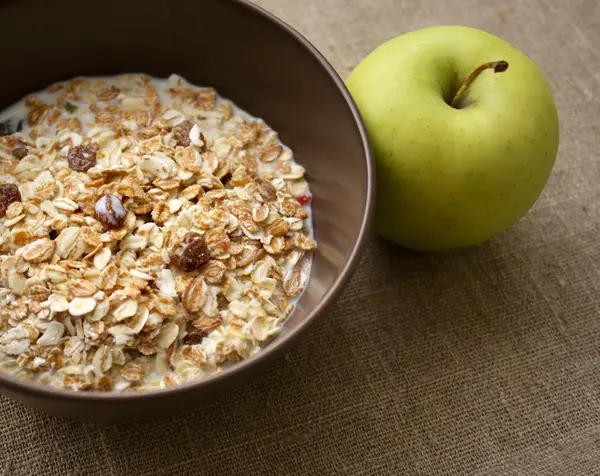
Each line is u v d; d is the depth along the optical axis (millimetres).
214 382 419
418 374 498
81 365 439
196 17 489
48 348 439
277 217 478
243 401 485
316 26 572
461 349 505
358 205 467
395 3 582
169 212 468
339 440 483
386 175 478
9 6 471
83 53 499
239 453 477
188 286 454
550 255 528
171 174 475
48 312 441
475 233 490
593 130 557
